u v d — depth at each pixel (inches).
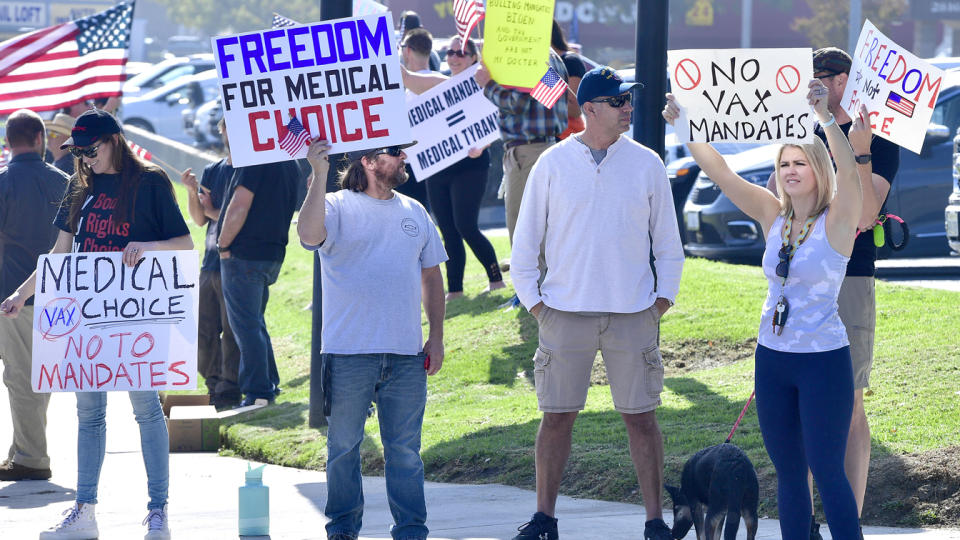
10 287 696.4
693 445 649.0
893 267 1275.8
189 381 537.3
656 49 650.8
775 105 489.4
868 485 562.3
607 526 548.1
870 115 473.1
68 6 5634.8
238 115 490.0
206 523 587.8
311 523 584.4
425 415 830.5
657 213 516.4
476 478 685.9
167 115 2436.0
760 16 3624.5
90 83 877.2
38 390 538.6
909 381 721.6
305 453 761.6
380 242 498.0
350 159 594.2
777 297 448.1
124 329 537.3
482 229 1742.1
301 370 1024.2
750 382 796.6
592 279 507.8
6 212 692.1
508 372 903.1
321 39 486.3
